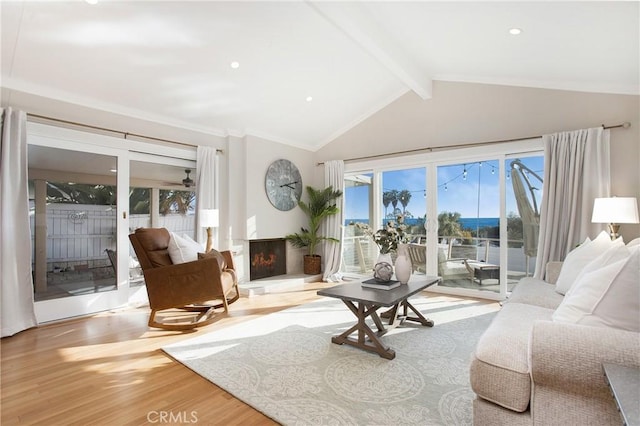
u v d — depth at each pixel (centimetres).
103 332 301
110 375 219
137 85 357
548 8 245
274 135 535
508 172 412
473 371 141
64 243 346
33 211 327
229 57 346
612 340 116
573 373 117
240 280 492
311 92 448
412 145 486
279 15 301
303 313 359
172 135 432
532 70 363
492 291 423
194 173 461
